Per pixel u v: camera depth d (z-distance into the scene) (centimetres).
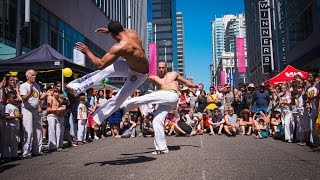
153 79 775
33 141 800
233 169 538
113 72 603
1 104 716
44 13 2294
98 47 3959
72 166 607
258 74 7100
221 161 620
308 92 876
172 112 1379
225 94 1628
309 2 3095
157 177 486
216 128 1362
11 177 522
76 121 1074
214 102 1422
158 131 749
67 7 2781
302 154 718
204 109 1476
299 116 937
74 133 1048
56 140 914
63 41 2689
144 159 665
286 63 4178
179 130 1304
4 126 727
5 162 696
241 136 1252
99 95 1314
